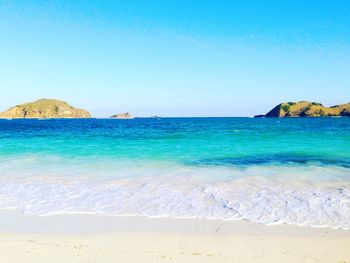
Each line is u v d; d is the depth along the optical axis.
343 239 8.18
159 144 29.62
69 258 6.98
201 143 30.38
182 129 61.94
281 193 12.30
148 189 13.02
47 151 24.48
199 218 9.74
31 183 14.08
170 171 16.67
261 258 7.12
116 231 8.74
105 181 14.43
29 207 10.76
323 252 7.45
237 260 6.99
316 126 75.88
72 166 18.12
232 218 9.72
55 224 9.26
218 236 8.41
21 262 6.74
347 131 50.91
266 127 70.88
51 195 12.16
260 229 8.89
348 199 11.41
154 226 9.11
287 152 23.72
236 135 41.47
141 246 7.74
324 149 25.41
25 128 69.00
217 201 11.35
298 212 10.16
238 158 20.98
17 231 8.72
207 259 7.03
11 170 17.00
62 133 47.81
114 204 11.07
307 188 13.05
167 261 6.89
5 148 26.48
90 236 8.38
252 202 11.20
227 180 14.61
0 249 7.43
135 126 83.00
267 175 15.65
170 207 10.74
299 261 6.98
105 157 21.41
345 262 6.94
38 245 7.71
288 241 8.08
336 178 14.91
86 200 11.52
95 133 48.12
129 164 18.72
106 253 7.29
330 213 10.05
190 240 8.15
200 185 13.66
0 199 11.66
